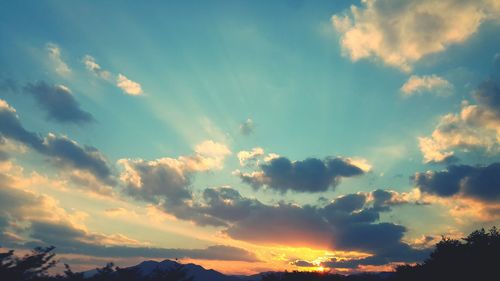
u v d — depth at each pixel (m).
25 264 39.69
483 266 42.00
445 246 48.12
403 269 51.09
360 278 62.16
